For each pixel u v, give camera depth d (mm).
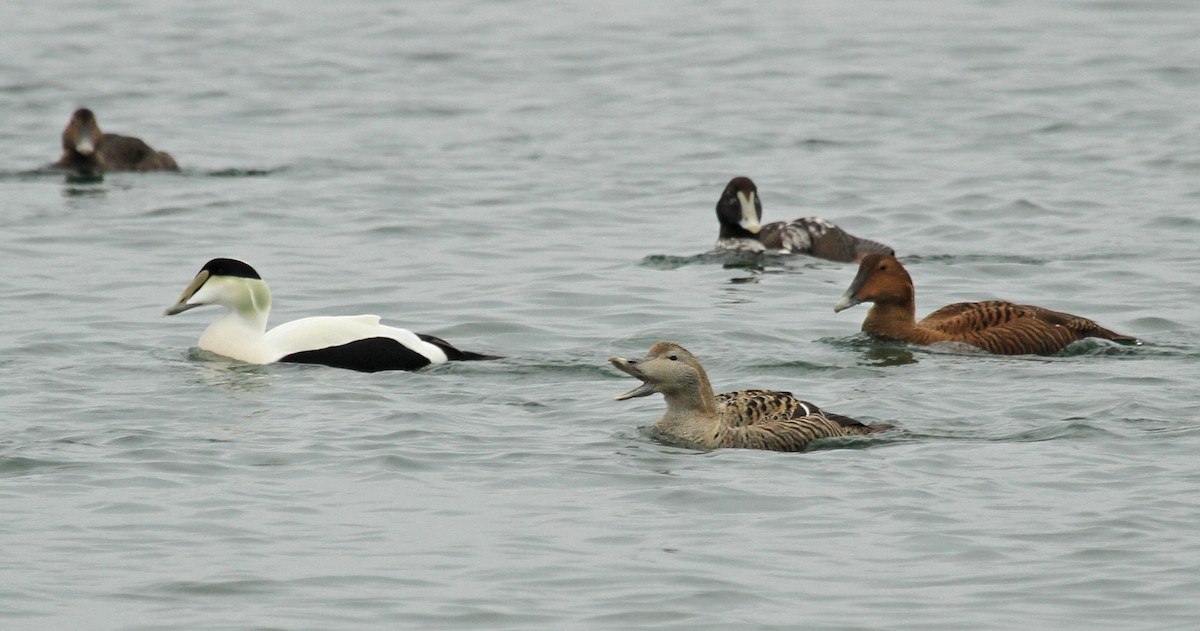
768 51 40719
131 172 29234
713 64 39406
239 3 48406
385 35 43500
